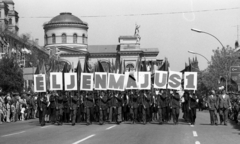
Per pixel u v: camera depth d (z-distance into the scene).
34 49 60.19
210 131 18.97
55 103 23.38
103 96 23.70
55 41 107.00
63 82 25.03
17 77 46.47
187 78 24.06
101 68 28.09
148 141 14.68
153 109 26.67
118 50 108.38
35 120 29.81
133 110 24.12
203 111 50.19
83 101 24.17
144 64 27.31
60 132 18.44
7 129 21.09
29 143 14.32
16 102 29.33
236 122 26.45
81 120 25.84
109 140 14.99
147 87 25.02
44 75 23.77
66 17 107.94
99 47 112.62
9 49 54.94
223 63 55.97
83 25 108.25
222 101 23.50
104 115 24.44
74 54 103.56
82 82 24.36
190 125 22.88
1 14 90.75
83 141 14.68
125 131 18.73
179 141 14.70
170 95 23.72
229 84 42.38
